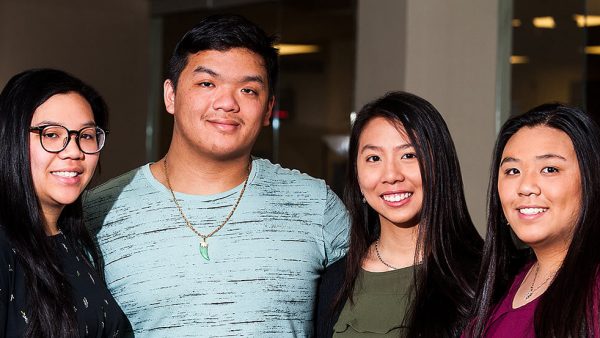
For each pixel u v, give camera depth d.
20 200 2.64
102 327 2.80
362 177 3.12
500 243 2.80
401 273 3.10
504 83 6.44
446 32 6.65
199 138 3.03
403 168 3.05
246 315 3.01
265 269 3.06
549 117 2.58
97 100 2.87
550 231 2.54
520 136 2.61
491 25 6.48
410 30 6.67
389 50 6.80
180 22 9.02
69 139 2.73
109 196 3.14
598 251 2.45
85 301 2.75
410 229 3.14
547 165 2.54
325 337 3.21
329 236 3.22
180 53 3.09
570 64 6.04
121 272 3.04
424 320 2.94
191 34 3.06
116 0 9.22
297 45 7.75
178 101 3.09
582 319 2.41
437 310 2.95
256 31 3.08
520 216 2.59
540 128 2.58
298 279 3.11
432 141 3.03
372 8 6.95
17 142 2.66
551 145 2.54
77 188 2.78
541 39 6.21
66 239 2.86
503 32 6.45
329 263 3.27
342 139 7.38
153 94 9.30
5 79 8.72
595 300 2.40
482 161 6.49
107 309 2.84
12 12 8.75
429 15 6.68
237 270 3.04
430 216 3.04
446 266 3.03
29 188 2.67
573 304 2.42
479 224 6.49
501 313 2.70
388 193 3.06
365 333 3.05
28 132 2.67
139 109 9.30
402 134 3.04
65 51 9.03
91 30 9.16
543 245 2.61
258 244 3.09
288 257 3.11
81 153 2.77
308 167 7.65
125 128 9.27
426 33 6.68
